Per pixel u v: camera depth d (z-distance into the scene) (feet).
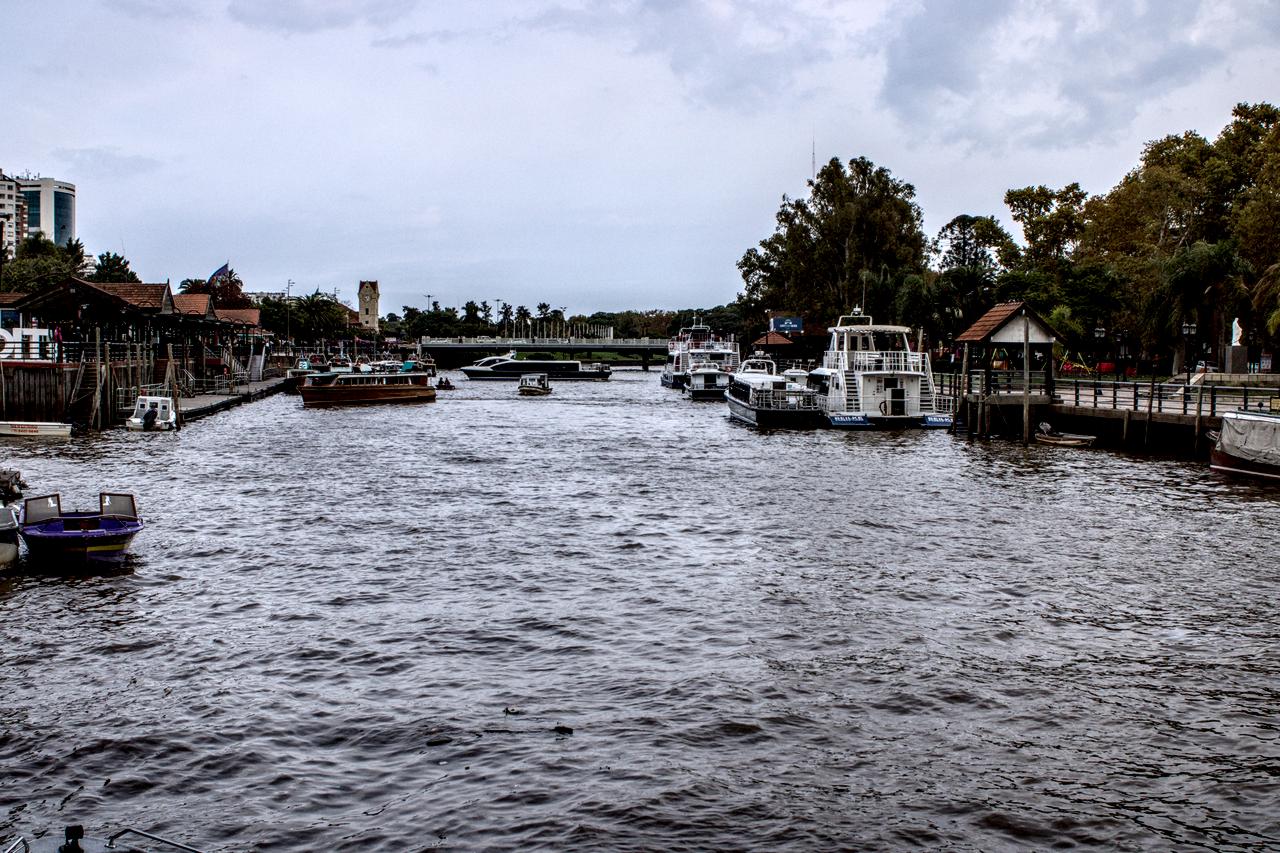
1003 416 207.72
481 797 50.19
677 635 73.97
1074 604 82.07
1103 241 340.80
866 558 97.66
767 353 402.72
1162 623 77.20
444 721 58.75
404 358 626.23
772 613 79.30
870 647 71.46
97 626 75.92
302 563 95.40
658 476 152.87
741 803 49.70
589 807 49.19
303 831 47.24
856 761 54.13
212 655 69.77
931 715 59.88
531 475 153.99
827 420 234.79
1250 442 147.23
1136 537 106.93
